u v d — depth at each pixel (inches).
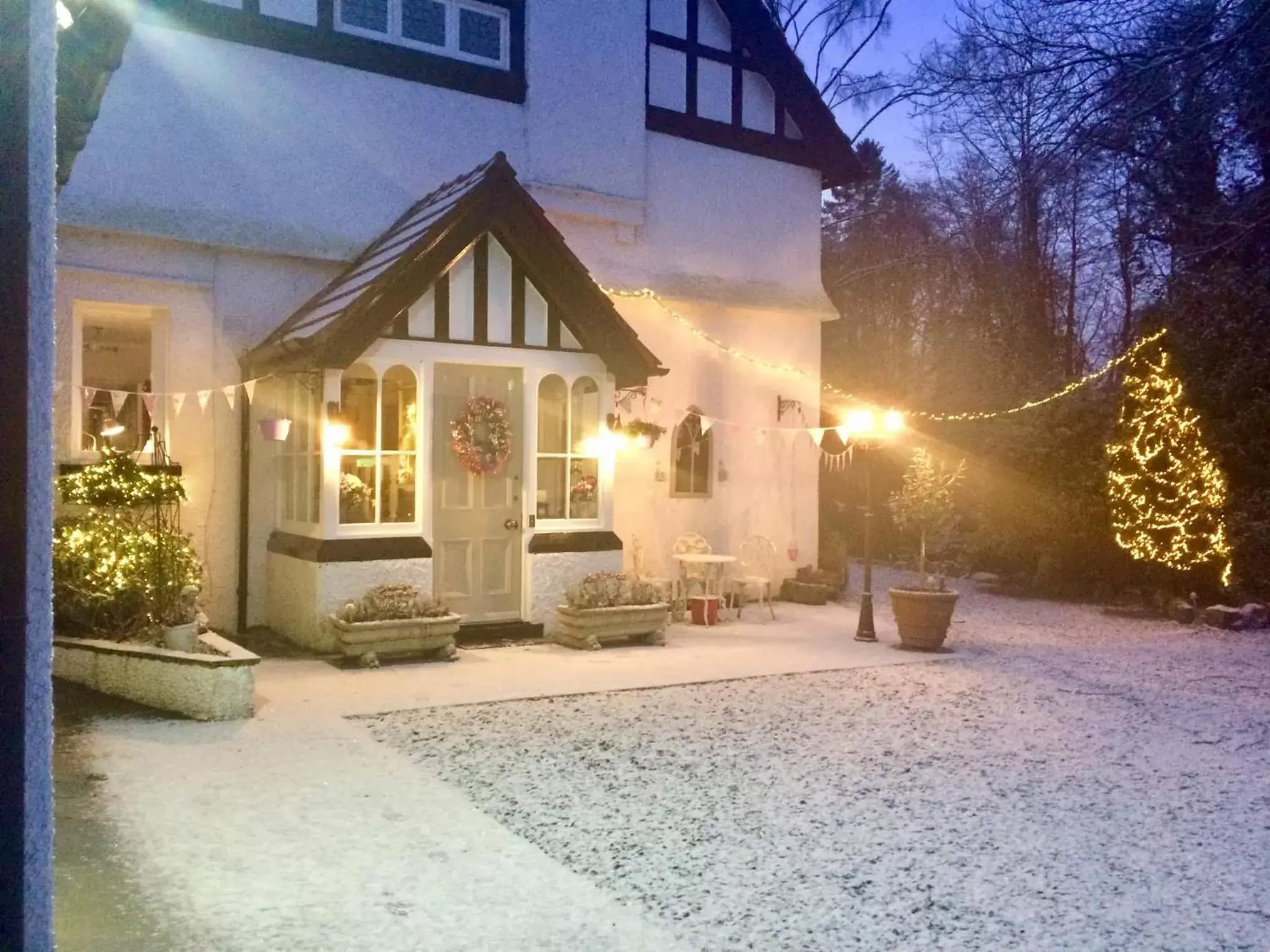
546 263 381.1
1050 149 516.1
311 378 354.0
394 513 362.9
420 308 365.4
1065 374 722.8
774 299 518.3
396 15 423.8
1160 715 307.7
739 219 517.7
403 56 421.7
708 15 511.8
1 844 70.4
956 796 223.6
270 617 388.2
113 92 364.8
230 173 386.0
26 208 71.7
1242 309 557.9
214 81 383.2
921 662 377.4
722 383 506.0
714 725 278.7
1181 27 473.1
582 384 407.2
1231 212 598.5
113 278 366.6
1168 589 554.6
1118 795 228.4
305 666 331.6
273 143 394.6
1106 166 681.6
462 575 382.6
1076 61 489.1
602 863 179.6
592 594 382.0
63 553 295.1
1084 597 604.1
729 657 370.9
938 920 160.9
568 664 348.2
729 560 451.5
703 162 506.9
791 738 267.1
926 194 1083.3
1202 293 567.5
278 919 150.0
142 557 302.2
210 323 385.1
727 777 232.1
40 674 72.8
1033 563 645.9
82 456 364.8
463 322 373.4
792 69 527.8
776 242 530.3
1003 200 626.2
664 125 493.0
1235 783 240.4
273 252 391.2
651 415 482.0
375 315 336.2
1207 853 194.1
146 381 434.3
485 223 359.6
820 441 536.4
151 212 368.8
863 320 1203.9
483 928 150.5
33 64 72.9
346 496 353.7
